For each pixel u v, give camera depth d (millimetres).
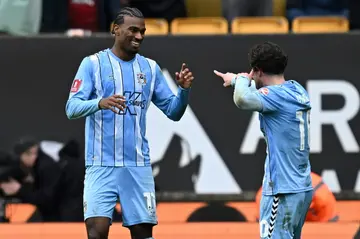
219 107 32344
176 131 32375
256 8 36000
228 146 32375
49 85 32344
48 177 31656
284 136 20531
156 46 32281
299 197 20516
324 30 34875
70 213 31500
